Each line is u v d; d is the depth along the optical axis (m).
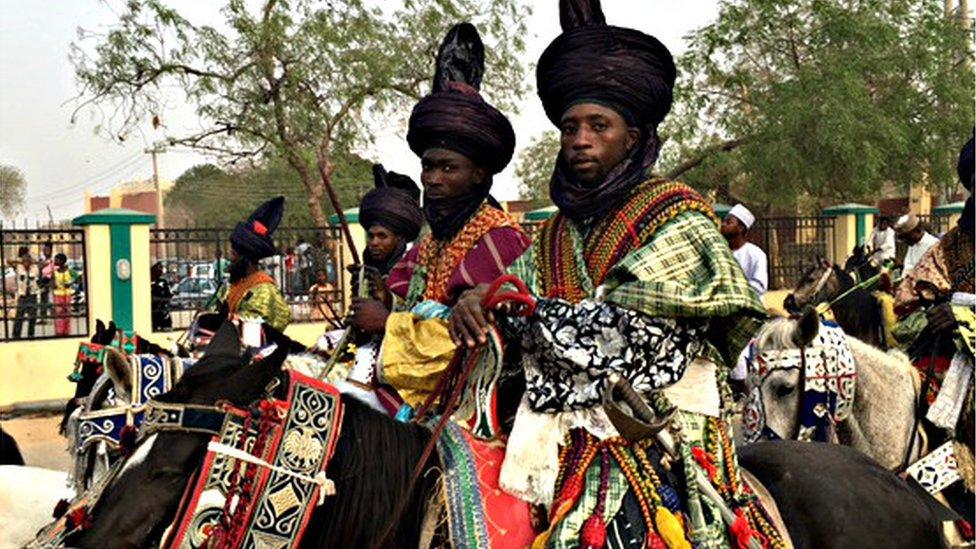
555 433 3.11
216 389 2.93
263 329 6.37
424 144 3.89
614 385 2.94
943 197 26.92
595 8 3.44
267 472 2.87
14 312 15.73
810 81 20.48
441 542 3.08
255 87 20.50
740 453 4.00
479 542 2.98
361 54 20.31
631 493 3.09
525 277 3.43
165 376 5.07
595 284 3.23
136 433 3.19
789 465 3.83
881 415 5.64
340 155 21.34
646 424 2.94
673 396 3.18
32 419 13.90
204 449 2.88
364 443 3.08
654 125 3.31
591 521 2.99
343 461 3.04
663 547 3.01
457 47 4.36
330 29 20.09
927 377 5.50
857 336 8.30
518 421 3.15
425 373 3.39
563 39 3.30
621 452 3.11
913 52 21.05
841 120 20.09
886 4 21.09
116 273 15.02
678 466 3.17
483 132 3.81
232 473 2.85
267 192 33.59
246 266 7.63
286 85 20.33
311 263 16.58
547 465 3.08
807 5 21.12
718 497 3.15
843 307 8.36
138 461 2.86
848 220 19.73
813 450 3.94
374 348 4.46
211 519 2.82
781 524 3.57
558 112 3.37
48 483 5.22
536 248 3.46
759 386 5.79
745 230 10.61
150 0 19.64
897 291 6.00
